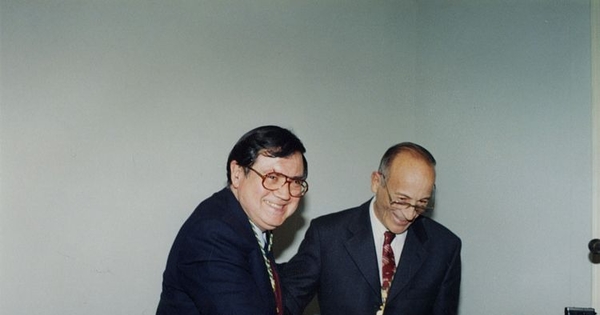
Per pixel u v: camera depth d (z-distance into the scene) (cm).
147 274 205
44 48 187
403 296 161
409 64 270
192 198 213
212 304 125
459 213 234
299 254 173
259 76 229
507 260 208
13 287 183
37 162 186
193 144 213
